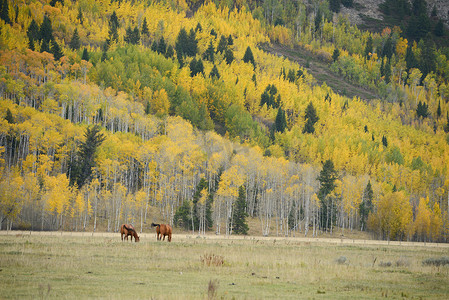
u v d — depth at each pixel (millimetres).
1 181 87625
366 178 139750
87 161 107312
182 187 116375
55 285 17266
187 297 15336
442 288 20594
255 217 117875
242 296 16406
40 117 116125
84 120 141625
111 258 26172
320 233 110250
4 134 111812
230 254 32375
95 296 15477
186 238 56656
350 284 20469
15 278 18344
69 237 47719
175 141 132625
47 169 104875
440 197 154375
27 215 86375
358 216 128500
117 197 94812
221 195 100250
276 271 23906
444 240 116125
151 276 20344
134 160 126438
